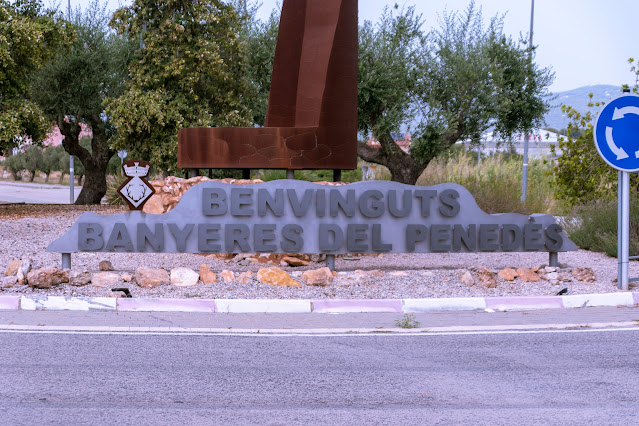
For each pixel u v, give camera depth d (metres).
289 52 14.96
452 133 24.75
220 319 8.13
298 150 14.44
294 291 9.51
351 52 14.48
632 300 9.27
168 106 24.58
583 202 16.73
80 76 27.19
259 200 10.77
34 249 12.85
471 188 19.95
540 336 7.28
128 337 7.12
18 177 77.56
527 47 25.22
